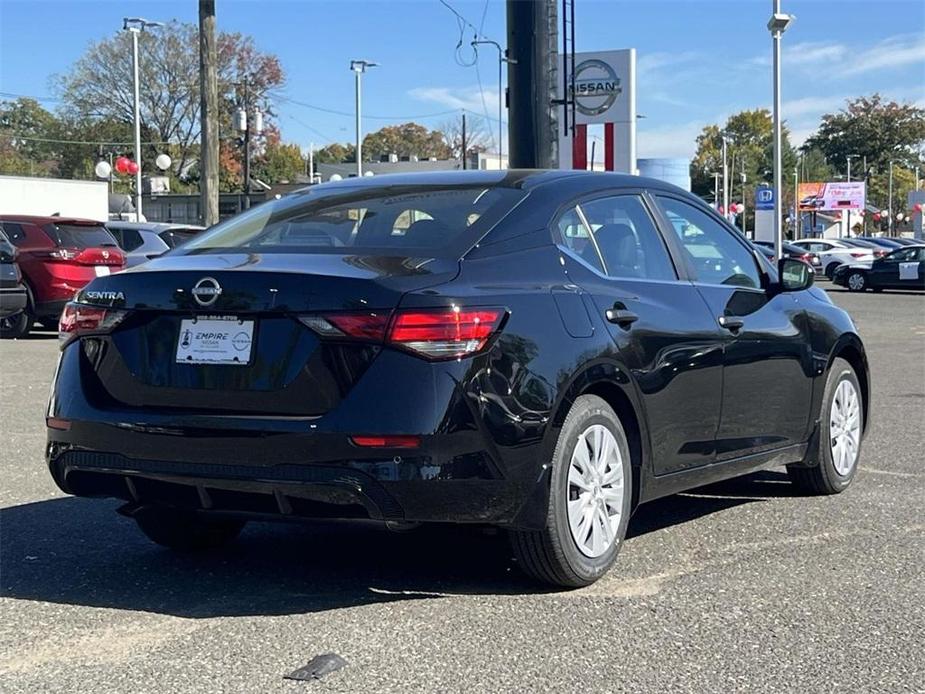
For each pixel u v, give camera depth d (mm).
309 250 4504
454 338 3975
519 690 3492
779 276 5883
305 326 4031
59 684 3578
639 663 3723
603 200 5055
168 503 4312
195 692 3498
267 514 4152
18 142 86688
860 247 38781
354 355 3980
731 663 3723
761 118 115688
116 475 4305
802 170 113062
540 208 4707
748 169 108250
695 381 5031
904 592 4492
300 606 4363
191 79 69812
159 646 3914
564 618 4180
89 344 4473
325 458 3943
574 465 4379
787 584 4609
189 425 4117
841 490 6410
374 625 4113
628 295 4789
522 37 14289
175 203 58969
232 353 4137
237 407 4117
